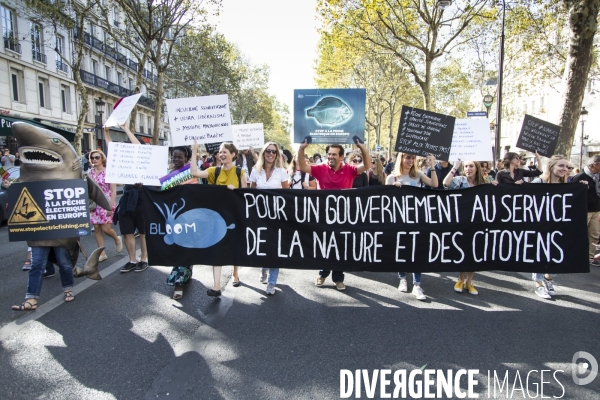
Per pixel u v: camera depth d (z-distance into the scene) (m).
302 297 5.11
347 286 5.60
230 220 4.82
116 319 4.30
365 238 4.79
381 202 4.78
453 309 4.68
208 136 5.13
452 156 5.50
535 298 5.10
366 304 4.85
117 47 36.00
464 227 4.76
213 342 3.78
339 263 4.81
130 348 3.64
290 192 4.79
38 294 4.56
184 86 33.28
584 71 10.16
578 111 10.38
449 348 3.68
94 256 4.95
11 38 20.92
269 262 4.82
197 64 32.34
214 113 5.10
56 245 4.59
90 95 31.77
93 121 32.12
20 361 3.40
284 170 5.48
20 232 4.46
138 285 5.49
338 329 4.09
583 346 3.73
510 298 5.09
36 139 4.45
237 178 5.23
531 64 22.83
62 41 27.78
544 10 15.76
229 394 2.94
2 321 4.23
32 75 24.38
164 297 5.03
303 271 6.41
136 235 9.10
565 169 5.82
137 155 5.33
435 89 32.44
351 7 16.59
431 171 5.05
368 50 19.56
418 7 16.44
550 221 4.72
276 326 4.16
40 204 4.49
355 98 4.96
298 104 5.00
